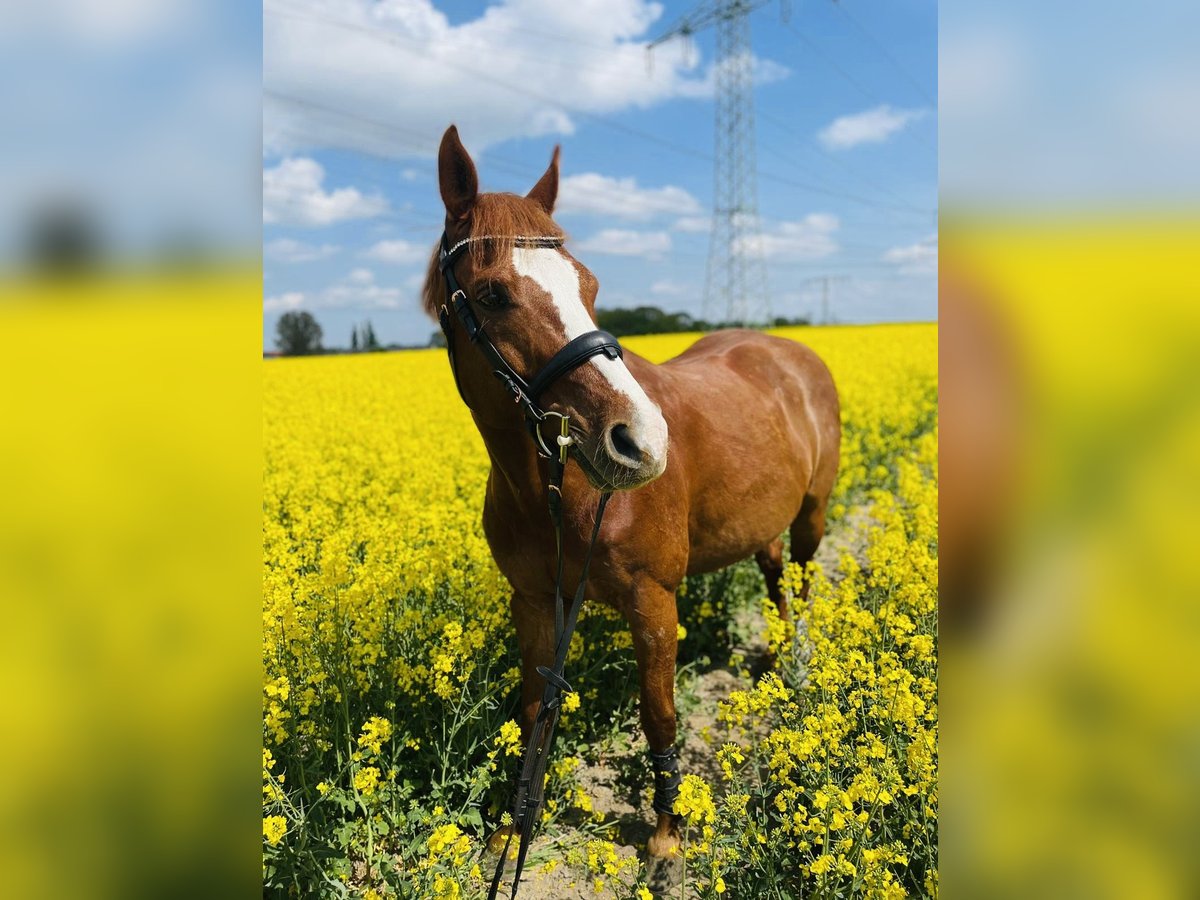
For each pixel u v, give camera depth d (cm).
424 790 291
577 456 209
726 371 362
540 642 281
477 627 335
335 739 269
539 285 208
